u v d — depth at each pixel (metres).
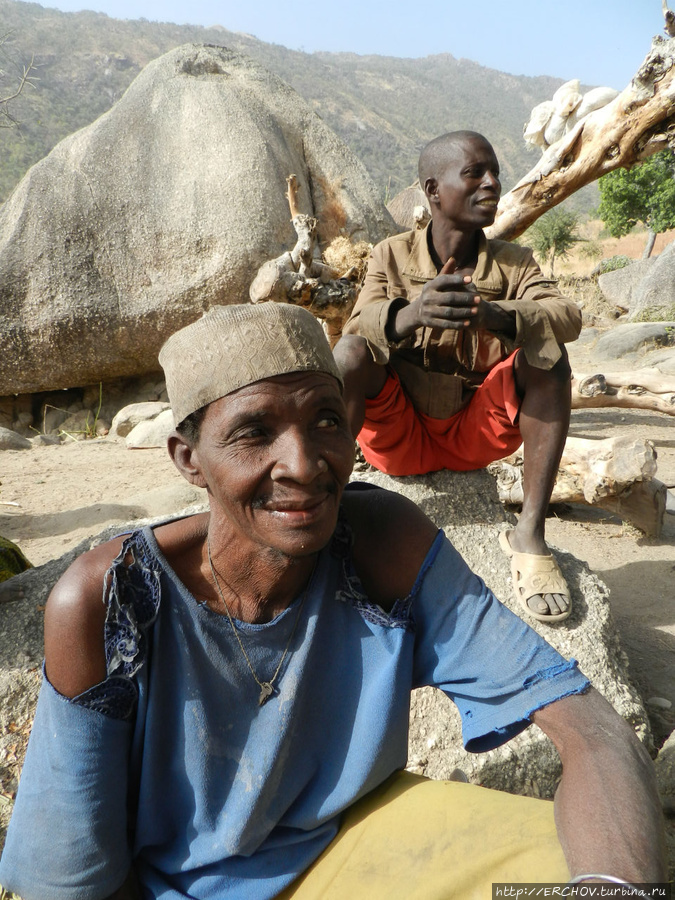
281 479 1.39
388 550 1.63
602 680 2.69
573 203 124.25
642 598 4.08
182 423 1.46
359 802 1.61
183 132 10.06
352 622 1.58
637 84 6.07
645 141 6.27
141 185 9.83
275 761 1.48
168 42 199.00
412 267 2.99
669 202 31.45
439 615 1.62
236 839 1.47
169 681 1.47
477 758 2.49
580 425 8.38
